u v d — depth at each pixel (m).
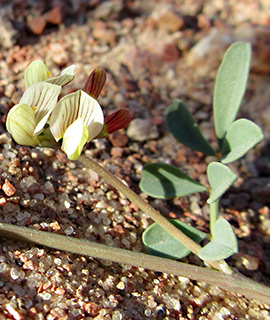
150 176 0.07
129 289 0.06
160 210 0.07
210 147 0.07
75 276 0.06
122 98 0.09
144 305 0.06
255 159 0.09
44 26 0.10
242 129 0.06
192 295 0.06
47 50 0.10
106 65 0.10
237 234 0.08
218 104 0.07
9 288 0.05
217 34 0.11
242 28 0.11
